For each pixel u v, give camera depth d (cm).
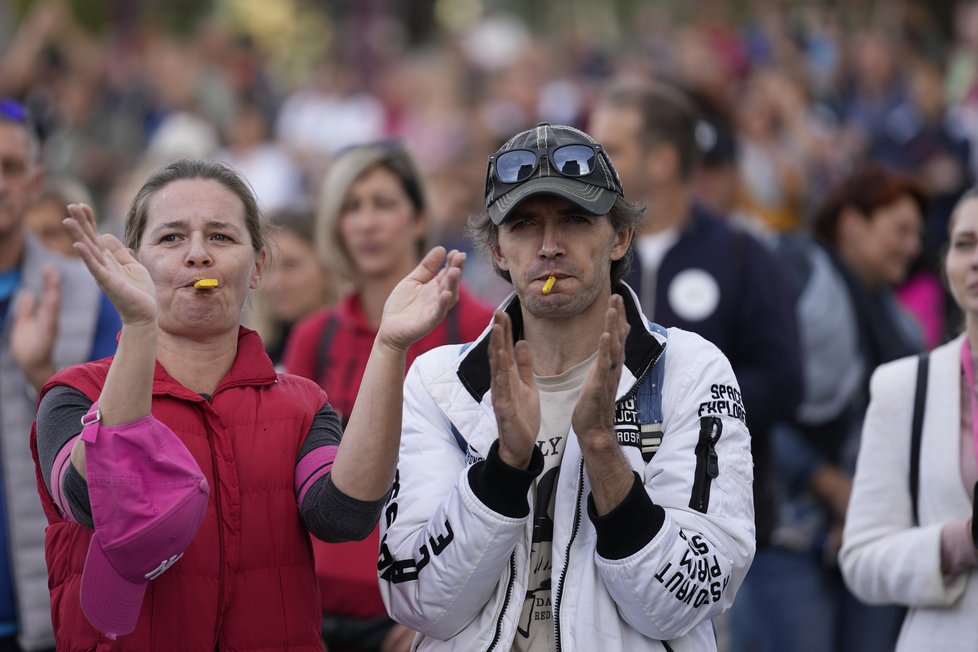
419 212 1515
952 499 1174
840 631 1702
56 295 1327
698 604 928
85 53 4672
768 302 1570
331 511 925
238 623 938
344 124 4491
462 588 940
